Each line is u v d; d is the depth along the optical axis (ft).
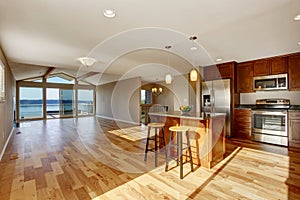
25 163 9.76
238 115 15.39
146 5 6.41
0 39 9.92
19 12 6.88
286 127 12.63
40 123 25.62
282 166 9.00
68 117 33.99
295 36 9.56
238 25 8.16
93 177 8.00
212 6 6.47
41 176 8.10
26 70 22.63
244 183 7.27
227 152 11.38
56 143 14.20
